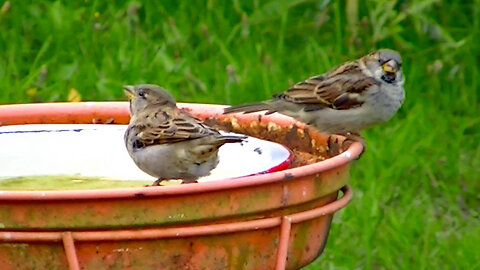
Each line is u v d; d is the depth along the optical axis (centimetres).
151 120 740
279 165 708
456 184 1241
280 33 1447
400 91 992
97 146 797
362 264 1076
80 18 1467
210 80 1395
